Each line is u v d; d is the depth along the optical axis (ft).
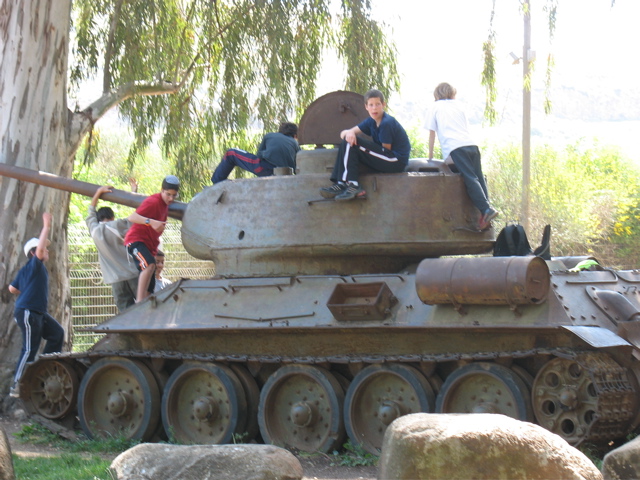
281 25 57.26
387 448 20.20
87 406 38.81
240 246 37.06
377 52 60.23
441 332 32.04
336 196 34.99
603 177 111.04
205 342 37.40
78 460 31.53
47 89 47.65
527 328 29.43
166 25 60.75
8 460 24.30
